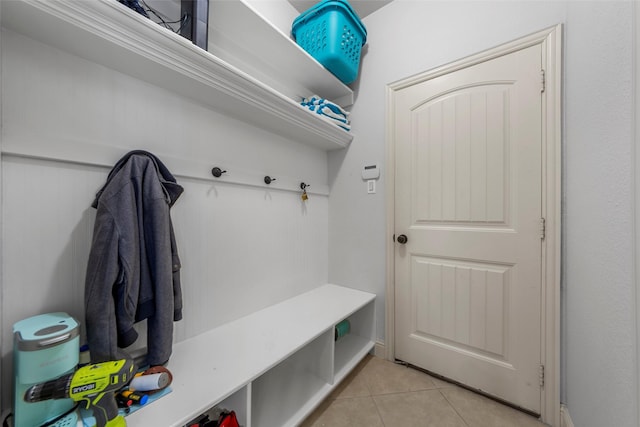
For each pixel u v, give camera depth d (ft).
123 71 3.07
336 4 4.88
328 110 5.39
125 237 2.67
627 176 2.12
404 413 4.04
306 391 4.13
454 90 4.85
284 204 5.40
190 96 3.71
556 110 3.90
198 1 3.28
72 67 2.74
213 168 4.02
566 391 3.78
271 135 5.05
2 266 2.39
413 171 5.32
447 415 4.02
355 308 5.00
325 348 4.38
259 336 3.86
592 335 2.83
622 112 2.20
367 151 5.96
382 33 5.79
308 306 5.07
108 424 2.15
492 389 4.40
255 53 4.68
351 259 6.19
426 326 5.12
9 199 2.42
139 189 2.90
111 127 3.01
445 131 4.93
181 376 2.91
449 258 4.88
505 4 4.36
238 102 3.89
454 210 4.82
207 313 3.99
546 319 3.97
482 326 4.53
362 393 4.49
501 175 4.37
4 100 2.36
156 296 2.90
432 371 5.02
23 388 2.12
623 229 2.17
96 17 2.36
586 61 3.08
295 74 5.31
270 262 5.06
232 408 3.08
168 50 2.86
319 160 6.34
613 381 2.31
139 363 3.02
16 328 2.26
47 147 2.58
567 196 3.77
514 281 4.25
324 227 6.50
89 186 2.89
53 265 2.66
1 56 2.35
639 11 1.94
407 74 5.41
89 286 2.56
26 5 2.10
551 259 3.92
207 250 4.00
